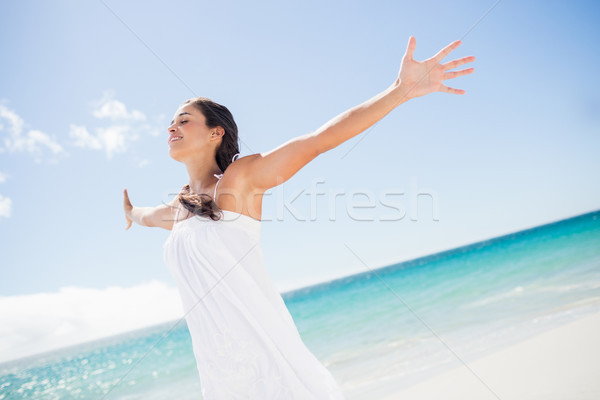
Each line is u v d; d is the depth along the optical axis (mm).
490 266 20000
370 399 5766
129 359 20062
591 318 7457
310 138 1561
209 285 1574
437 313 13367
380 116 1555
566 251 20094
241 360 1509
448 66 1569
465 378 5668
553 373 4934
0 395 16156
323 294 21656
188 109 1945
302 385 1484
